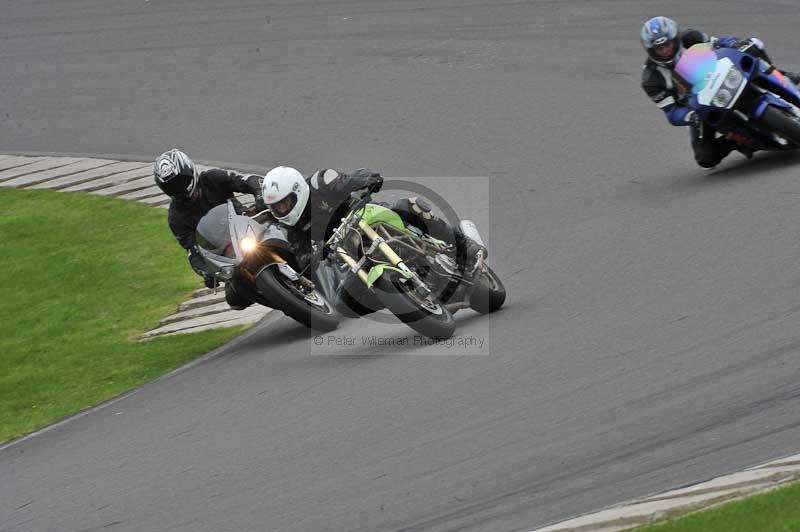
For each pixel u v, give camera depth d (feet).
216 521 71.41
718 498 59.36
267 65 200.03
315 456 77.61
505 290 105.40
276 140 170.19
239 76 197.47
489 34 195.62
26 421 102.89
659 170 133.08
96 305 130.41
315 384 92.12
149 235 148.36
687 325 86.48
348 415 83.51
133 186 165.27
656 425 71.46
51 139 188.14
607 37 184.55
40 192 168.86
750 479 60.95
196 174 113.29
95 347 118.83
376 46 199.62
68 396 106.83
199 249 106.83
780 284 90.17
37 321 128.57
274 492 73.61
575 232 118.21
